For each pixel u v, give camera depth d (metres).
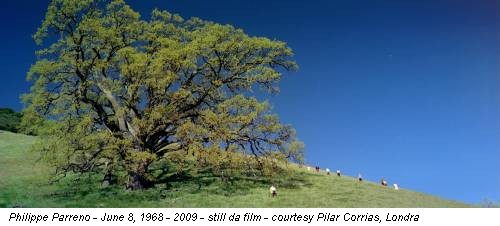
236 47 43.88
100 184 45.03
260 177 49.03
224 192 42.81
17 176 47.81
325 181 49.88
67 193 42.16
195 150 40.19
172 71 42.56
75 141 40.50
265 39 44.19
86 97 43.22
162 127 43.06
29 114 41.97
